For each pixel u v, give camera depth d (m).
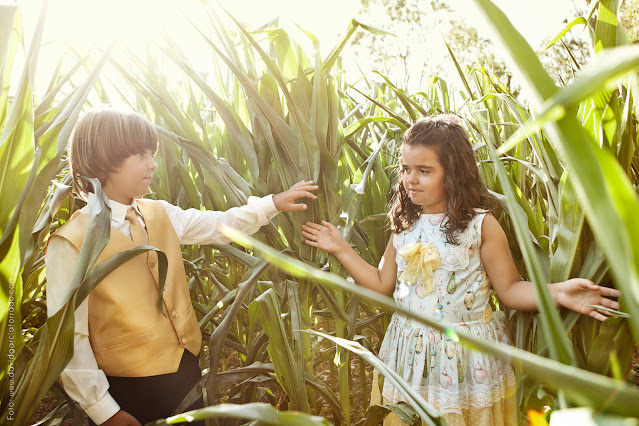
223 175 1.42
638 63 0.15
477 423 1.27
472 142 1.66
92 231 0.91
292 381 1.19
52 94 1.14
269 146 1.42
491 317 1.37
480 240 1.32
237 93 1.61
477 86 1.55
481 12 0.24
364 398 1.90
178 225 1.35
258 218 1.35
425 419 0.53
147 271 1.20
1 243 0.79
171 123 1.45
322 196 1.41
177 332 1.23
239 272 1.90
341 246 1.40
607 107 0.93
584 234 1.08
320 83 1.33
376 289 1.42
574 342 1.12
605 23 0.83
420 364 1.30
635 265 0.18
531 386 1.02
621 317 0.93
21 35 0.88
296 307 1.35
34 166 0.85
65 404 1.41
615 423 0.21
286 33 1.33
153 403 1.17
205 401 1.22
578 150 0.19
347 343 0.71
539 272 0.36
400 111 2.62
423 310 1.32
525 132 0.18
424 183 1.31
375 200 1.75
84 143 1.16
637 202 0.18
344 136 1.47
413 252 1.34
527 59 0.23
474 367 1.28
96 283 0.93
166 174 1.62
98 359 1.15
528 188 1.83
